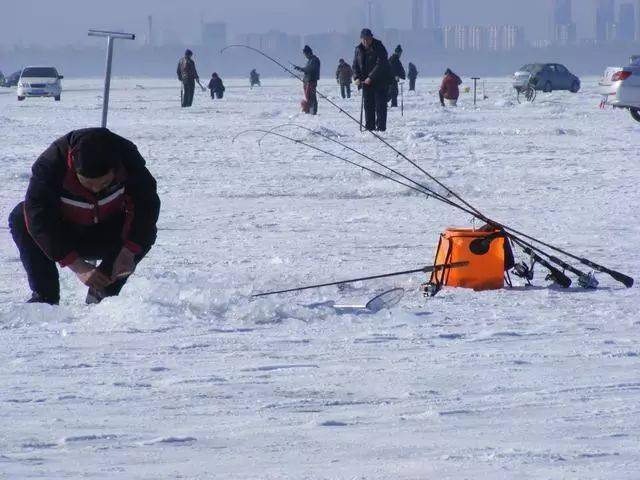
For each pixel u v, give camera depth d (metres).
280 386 13.56
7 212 37.28
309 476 9.70
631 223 33.47
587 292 21.88
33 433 11.34
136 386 13.62
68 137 18.58
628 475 9.60
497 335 17.02
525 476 9.59
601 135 72.88
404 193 42.56
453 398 12.88
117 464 10.15
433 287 21.42
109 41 31.62
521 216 35.53
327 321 18.42
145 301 19.36
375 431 11.37
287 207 38.75
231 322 18.34
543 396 12.96
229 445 10.84
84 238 19.28
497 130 77.88
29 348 16.17
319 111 107.88
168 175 50.38
